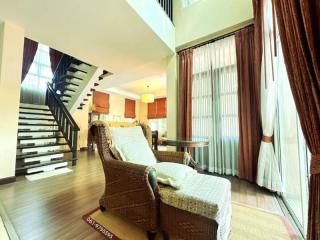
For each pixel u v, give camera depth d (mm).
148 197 1312
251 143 2688
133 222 1421
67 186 2480
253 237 1397
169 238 1367
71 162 3947
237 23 2908
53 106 4867
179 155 1891
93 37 2951
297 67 1014
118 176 1510
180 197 1214
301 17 974
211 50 3328
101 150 1652
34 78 5422
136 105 9828
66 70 5074
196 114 3434
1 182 2479
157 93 8633
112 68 4480
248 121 2727
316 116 943
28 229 1468
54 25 2594
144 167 1327
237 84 2906
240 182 2684
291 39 1044
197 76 3488
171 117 3785
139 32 2840
